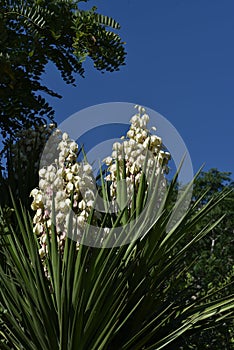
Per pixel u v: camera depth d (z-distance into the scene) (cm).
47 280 287
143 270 311
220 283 519
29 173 379
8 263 292
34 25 326
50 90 363
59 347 280
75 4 343
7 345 301
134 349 294
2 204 353
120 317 306
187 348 348
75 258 283
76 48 341
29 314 290
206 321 329
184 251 331
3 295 296
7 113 351
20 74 335
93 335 284
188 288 350
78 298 275
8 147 394
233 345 447
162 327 319
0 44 305
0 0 307
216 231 2108
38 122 374
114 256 295
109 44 353
